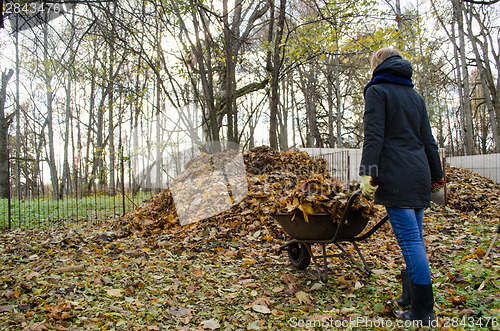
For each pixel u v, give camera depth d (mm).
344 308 2484
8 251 4344
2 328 2018
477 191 8344
